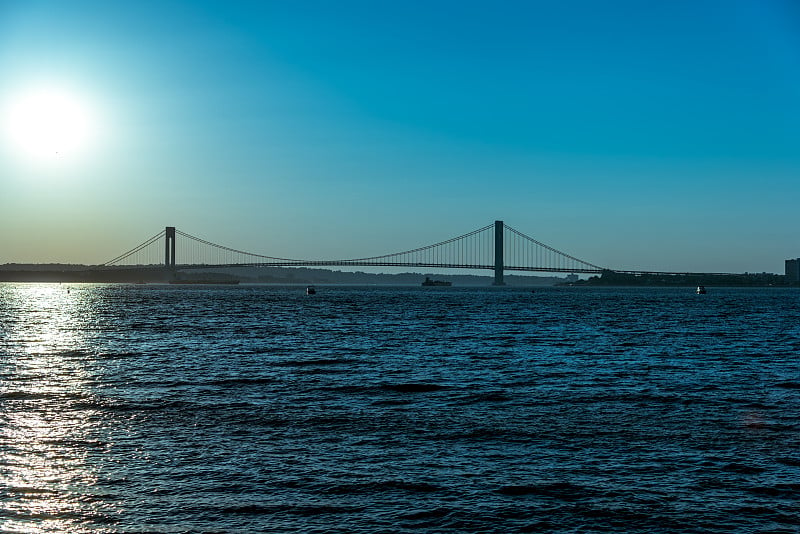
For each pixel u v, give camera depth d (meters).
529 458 20.36
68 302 138.88
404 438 22.53
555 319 83.69
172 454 20.55
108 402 28.06
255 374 35.88
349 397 29.55
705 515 16.30
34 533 15.27
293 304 127.25
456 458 20.33
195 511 16.36
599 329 67.75
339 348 48.84
